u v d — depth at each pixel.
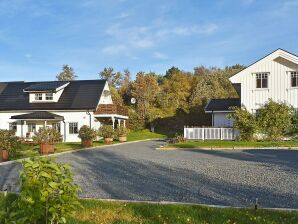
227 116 32.09
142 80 59.75
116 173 14.62
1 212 6.04
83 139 30.06
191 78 67.69
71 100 39.59
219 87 58.00
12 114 39.88
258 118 30.14
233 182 11.95
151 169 15.55
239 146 26.00
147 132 50.06
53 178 5.64
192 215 7.64
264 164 16.55
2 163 18.89
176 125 51.59
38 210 5.57
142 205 8.41
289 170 14.49
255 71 31.53
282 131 29.86
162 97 58.69
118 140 38.12
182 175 13.63
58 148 27.64
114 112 38.47
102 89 40.62
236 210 7.85
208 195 10.00
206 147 26.30
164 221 7.34
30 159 5.69
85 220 7.52
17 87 43.53
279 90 30.92
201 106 53.34
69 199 5.75
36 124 39.25
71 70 84.12
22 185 5.57
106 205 8.48
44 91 39.34
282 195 9.88
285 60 30.84
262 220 7.16
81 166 17.12
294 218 7.22
